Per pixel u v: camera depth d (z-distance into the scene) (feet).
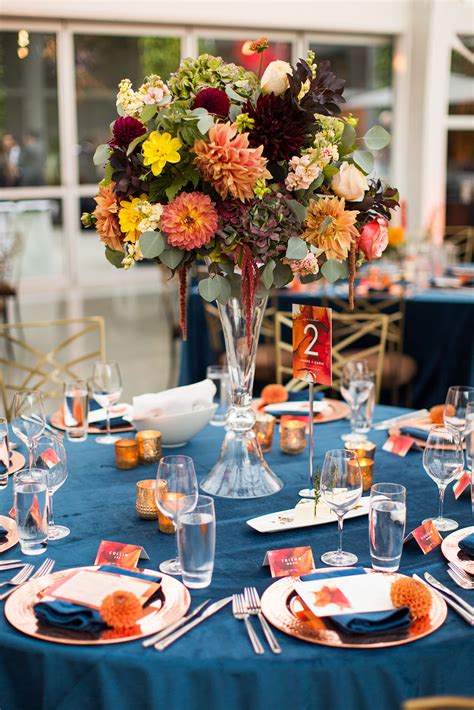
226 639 4.47
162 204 5.86
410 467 7.18
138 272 31.86
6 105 27.66
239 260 5.80
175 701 4.29
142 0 26.32
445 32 29.01
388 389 14.30
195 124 5.58
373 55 30.30
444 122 29.84
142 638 4.47
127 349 21.94
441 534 5.81
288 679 4.26
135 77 28.19
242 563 5.34
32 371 10.64
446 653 4.41
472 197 30.55
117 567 5.08
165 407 7.46
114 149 5.86
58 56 27.35
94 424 8.28
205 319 15.80
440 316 14.64
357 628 4.43
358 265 6.45
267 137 5.65
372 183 6.33
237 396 6.61
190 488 5.11
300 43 29.14
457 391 7.29
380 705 4.34
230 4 27.32
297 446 7.50
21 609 4.75
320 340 6.24
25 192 28.60
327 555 5.42
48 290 29.89
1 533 5.68
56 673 4.37
